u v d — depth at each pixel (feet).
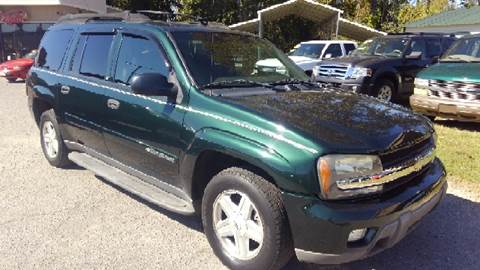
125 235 13.65
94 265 11.94
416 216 11.06
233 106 11.73
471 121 28.58
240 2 103.40
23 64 60.59
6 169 19.81
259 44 16.25
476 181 18.72
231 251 11.80
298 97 12.99
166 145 13.09
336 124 11.06
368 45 42.86
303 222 10.14
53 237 13.43
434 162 13.21
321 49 52.44
